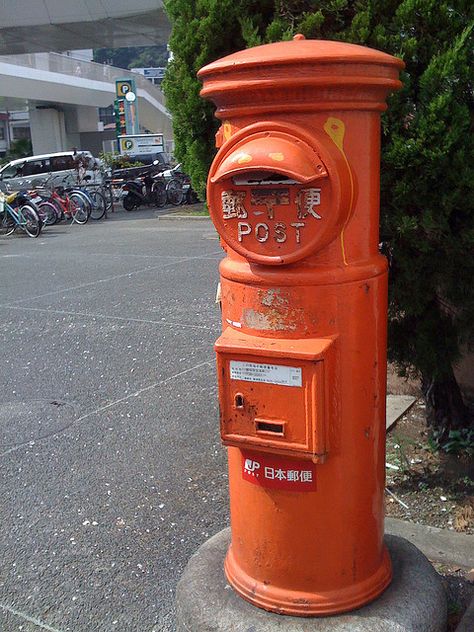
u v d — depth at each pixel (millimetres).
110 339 6504
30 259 11938
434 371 3420
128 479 3834
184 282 8961
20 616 2803
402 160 2775
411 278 3123
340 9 2871
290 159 1891
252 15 3135
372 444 2270
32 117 41719
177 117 3631
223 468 3906
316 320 2098
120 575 3020
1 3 20375
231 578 2404
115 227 16750
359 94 1990
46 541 3291
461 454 3680
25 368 5828
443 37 2764
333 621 2221
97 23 20797
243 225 2074
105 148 47250
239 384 2158
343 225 2049
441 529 3086
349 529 2244
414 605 2287
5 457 4180
